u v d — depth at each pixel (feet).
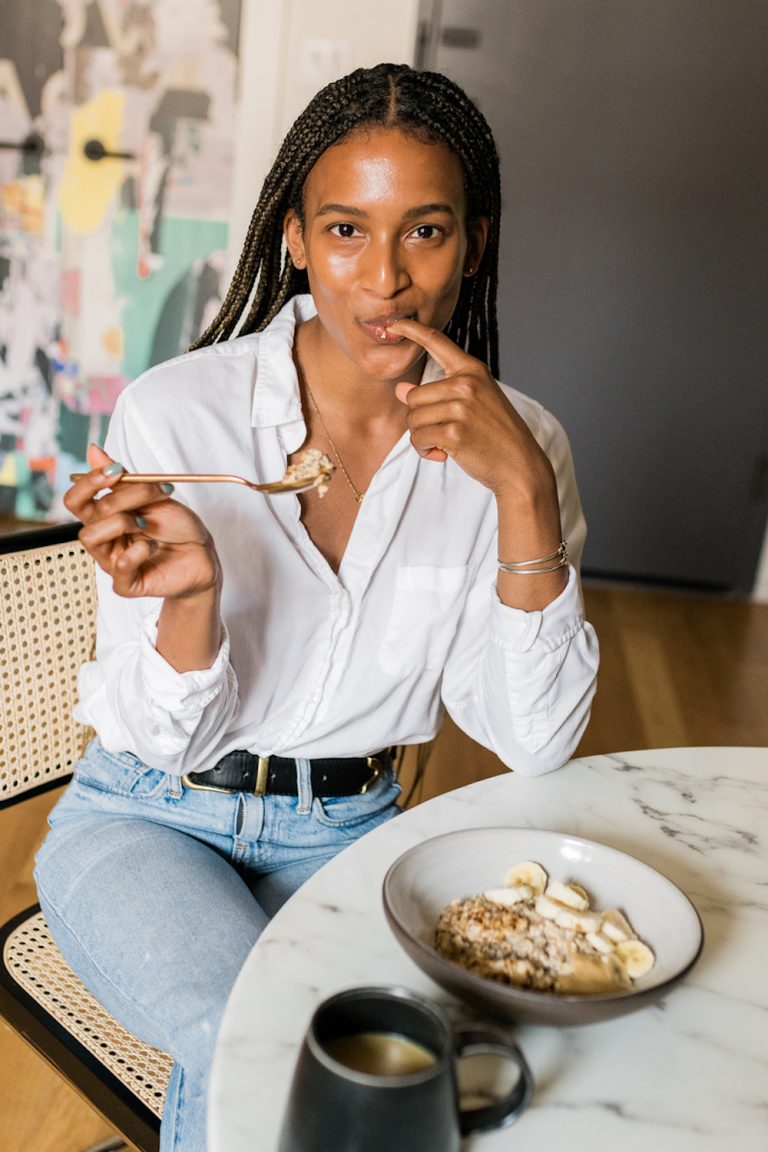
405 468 3.68
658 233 11.68
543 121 11.48
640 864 2.66
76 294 12.17
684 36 11.13
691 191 11.54
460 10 11.24
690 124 11.35
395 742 3.98
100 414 12.53
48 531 4.04
